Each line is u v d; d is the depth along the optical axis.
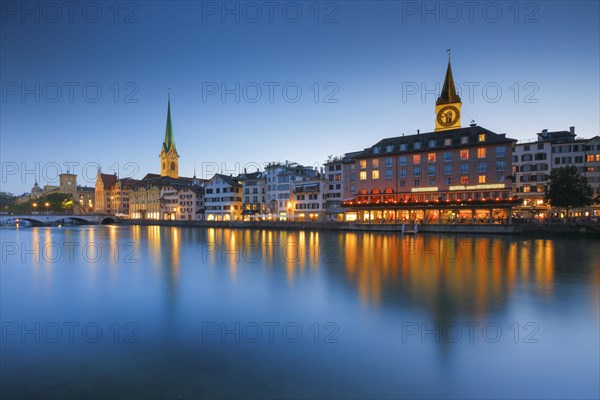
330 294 23.47
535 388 12.20
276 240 66.25
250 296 23.28
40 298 23.38
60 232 98.19
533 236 65.56
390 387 12.22
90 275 31.06
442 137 84.94
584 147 88.00
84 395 11.91
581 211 87.00
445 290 24.22
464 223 73.50
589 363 13.85
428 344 15.49
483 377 12.87
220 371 13.38
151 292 24.66
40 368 13.73
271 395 11.75
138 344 15.84
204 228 118.44
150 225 139.75
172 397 11.70
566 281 26.80
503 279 27.56
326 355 14.58
